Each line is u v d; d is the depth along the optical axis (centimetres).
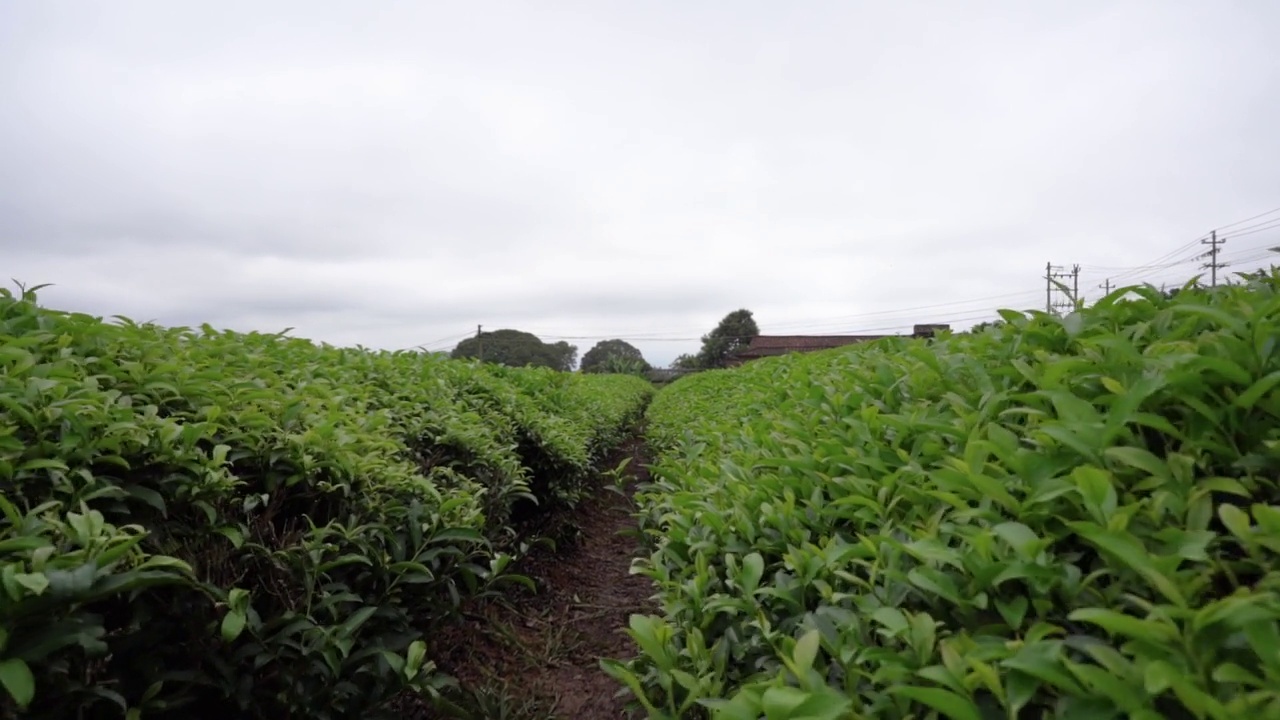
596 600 449
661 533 275
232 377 269
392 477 249
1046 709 97
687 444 421
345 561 208
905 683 109
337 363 410
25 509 159
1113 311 200
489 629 344
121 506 171
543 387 709
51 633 130
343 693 204
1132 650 90
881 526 161
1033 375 171
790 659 132
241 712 193
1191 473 119
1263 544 98
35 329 243
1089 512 116
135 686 167
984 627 113
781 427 262
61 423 175
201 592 175
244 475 215
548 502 521
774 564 177
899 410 226
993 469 144
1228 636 87
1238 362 137
